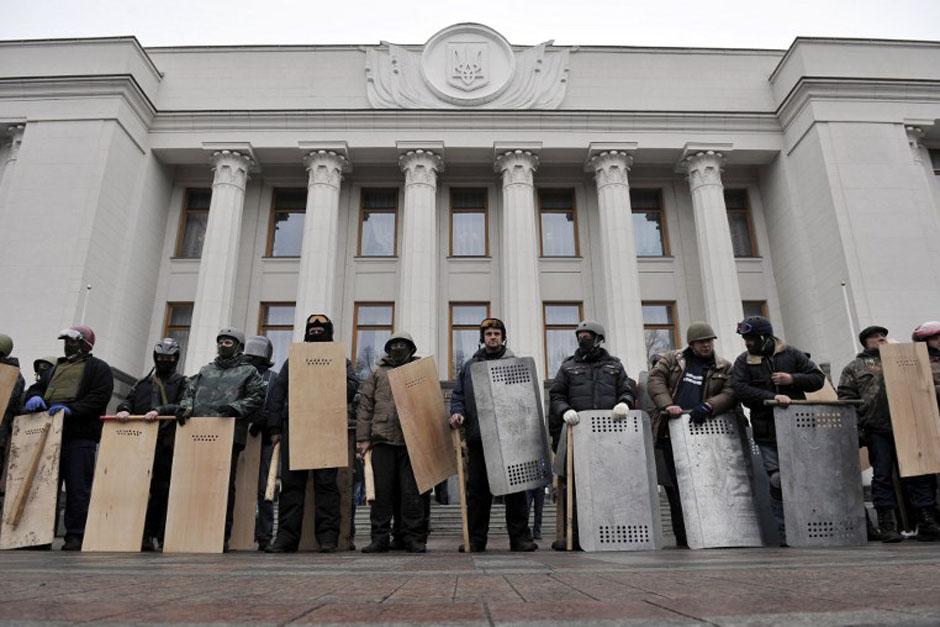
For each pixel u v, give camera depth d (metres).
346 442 5.13
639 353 14.94
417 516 5.00
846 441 4.72
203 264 15.55
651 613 1.44
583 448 4.70
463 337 16.50
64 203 14.43
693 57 18.00
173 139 16.70
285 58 17.84
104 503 5.07
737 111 17.08
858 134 15.64
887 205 15.07
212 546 4.91
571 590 1.93
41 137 15.05
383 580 2.32
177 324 16.66
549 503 11.24
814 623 1.28
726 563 2.87
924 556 3.02
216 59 17.80
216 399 5.43
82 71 15.79
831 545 4.49
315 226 15.93
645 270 17.17
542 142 16.75
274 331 16.69
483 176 17.88
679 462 4.81
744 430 5.00
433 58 17.69
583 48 17.97
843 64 16.47
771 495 4.96
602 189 16.58
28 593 1.90
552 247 17.61
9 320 13.57
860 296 14.33
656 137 16.97
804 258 15.98
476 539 5.16
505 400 5.02
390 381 5.18
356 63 17.84
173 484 5.06
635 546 4.49
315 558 3.97
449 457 5.31
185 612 1.53
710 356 5.42
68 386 5.63
